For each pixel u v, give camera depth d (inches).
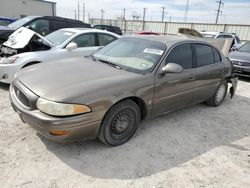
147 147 125.2
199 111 185.5
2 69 187.6
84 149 117.9
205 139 140.5
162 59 135.6
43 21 318.7
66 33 236.8
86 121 103.8
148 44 148.8
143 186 96.6
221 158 121.9
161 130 145.9
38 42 216.8
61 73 121.3
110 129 117.4
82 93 103.7
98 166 106.3
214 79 178.4
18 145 115.9
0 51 233.0
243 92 256.2
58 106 98.2
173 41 149.8
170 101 143.9
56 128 98.5
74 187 92.9
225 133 151.3
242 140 143.9
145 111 131.8
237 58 307.3
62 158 109.6
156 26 1362.0
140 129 144.3
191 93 158.7
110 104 110.4
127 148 122.4
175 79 141.0
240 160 121.7
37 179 95.2
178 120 163.8
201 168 112.0
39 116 100.0
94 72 124.5
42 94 103.0
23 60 189.6
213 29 1136.2
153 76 129.5
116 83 115.3
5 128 130.2
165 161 114.7
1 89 195.5
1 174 95.7
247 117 182.7
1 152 109.3
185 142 134.5
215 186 100.9
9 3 909.8
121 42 161.5
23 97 110.0
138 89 121.4
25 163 103.7
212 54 179.2
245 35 1051.3
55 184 93.5
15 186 90.5
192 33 335.6
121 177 100.7
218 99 198.2
